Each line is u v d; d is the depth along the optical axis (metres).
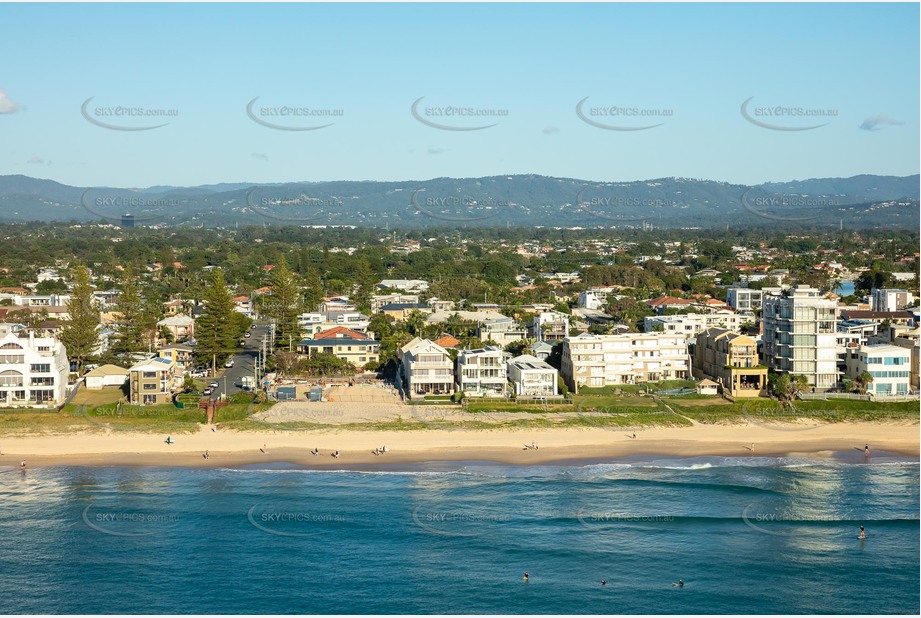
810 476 116.12
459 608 80.12
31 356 142.00
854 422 139.25
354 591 83.12
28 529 96.56
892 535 96.75
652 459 122.38
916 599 82.50
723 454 125.06
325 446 125.69
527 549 92.25
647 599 81.94
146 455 121.81
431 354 150.62
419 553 91.19
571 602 81.31
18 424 130.50
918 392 151.38
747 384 154.25
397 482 112.12
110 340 189.25
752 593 83.31
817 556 91.44
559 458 122.12
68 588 83.31
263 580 85.12
